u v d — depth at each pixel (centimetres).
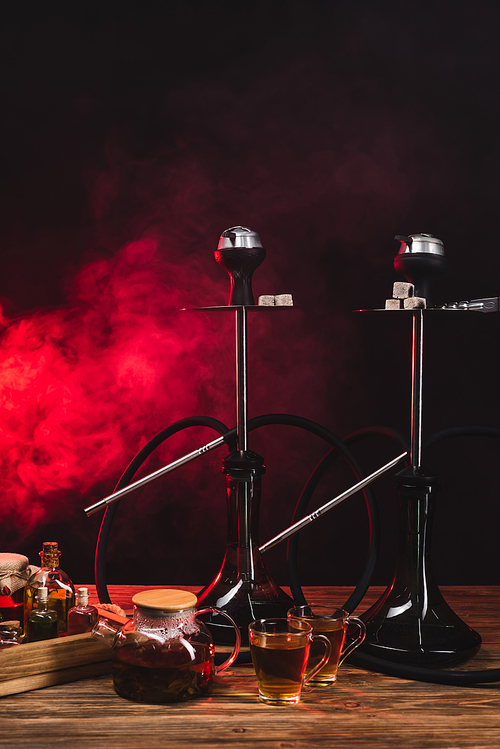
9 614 106
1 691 89
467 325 149
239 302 107
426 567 102
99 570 119
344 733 80
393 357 151
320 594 134
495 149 149
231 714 85
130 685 88
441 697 90
